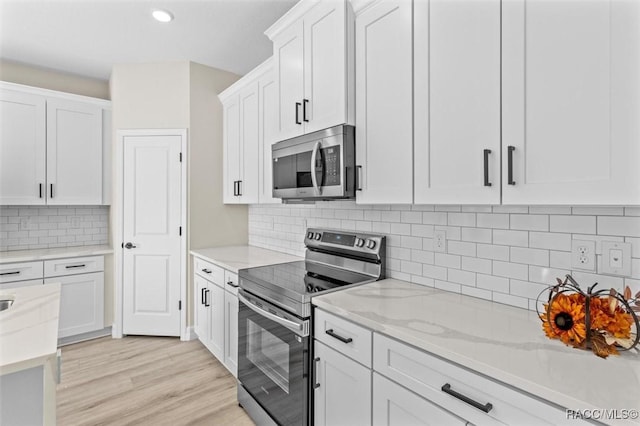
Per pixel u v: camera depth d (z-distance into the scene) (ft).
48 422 3.82
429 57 4.33
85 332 10.15
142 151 10.43
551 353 3.11
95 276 10.33
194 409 6.81
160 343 10.04
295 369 5.17
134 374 8.17
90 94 11.59
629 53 2.74
